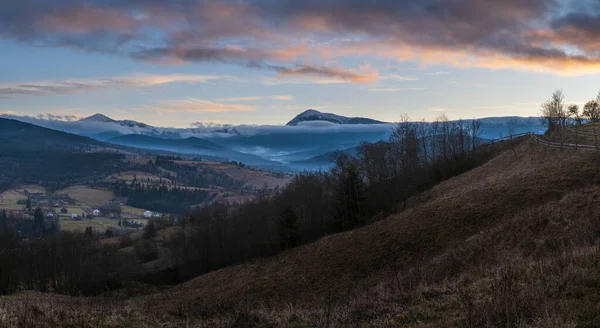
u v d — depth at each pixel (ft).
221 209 312.71
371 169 280.31
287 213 234.79
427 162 290.56
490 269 55.62
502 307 34.14
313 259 160.25
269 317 48.29
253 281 160.45
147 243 344.69
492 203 135.13
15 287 209.05
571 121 280.51
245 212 292.81
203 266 273.33
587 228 66.13
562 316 31.19
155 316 54.85
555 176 133.80
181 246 295.48
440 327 35.17
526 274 44.34
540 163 162.81
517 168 177.17
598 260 42.09
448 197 164.04
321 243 175.52
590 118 294.87
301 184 270.67
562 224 84.33
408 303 45.70
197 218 319.88
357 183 238.89
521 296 36.09
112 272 253.85
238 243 272.92
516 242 86.99
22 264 237.25
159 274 274.98
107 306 58.23
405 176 261.44
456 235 126.31
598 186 100.99
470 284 48.32
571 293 36.06
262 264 199.00
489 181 170.60
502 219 121.90
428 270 92.73
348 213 237.86
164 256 326.65
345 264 142.20
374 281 119.75
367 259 138.62
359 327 40.73
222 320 49.49
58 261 253.65
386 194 243.60
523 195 130.82
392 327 38.50
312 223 255.09
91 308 54.08
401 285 61.82
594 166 128.77
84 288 237.86
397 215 172.14
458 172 246.88
